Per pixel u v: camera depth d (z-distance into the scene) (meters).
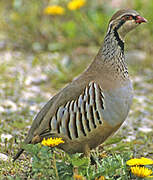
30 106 15.84
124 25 10.35
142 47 21.41
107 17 21.73
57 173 8.98
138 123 14.91
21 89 17.48
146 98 17.25
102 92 9.95
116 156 9.75
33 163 9.15
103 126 10.06
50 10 21.17
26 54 21.62
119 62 10.27
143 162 9.05
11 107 15.64
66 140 10.31
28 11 24.61
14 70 19.39
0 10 26.31
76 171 8.90
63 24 22.48
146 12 21.53
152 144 13.18
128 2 22.09
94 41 22.17
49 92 17.58
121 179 9.52
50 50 21.86
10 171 10.52
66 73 19.02
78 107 10.09
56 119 10.25
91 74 10.32
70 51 21.55
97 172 9.42
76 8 20.91
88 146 10.45
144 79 18.97
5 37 23.47
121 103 10.01
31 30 23.08
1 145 12.22
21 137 12.77
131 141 13.27
